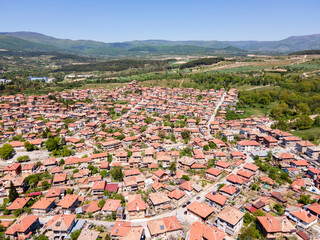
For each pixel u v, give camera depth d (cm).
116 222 8925
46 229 8706
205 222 9044
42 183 11981
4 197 11425
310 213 9306
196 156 14338
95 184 11444
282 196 10619
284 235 8219
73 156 15562
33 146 16875
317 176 11856
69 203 10056
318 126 19488
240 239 8038
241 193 10962
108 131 19638
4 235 8512
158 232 8325
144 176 12788
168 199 10188
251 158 14850
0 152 15188
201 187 11494
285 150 15862
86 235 8131
